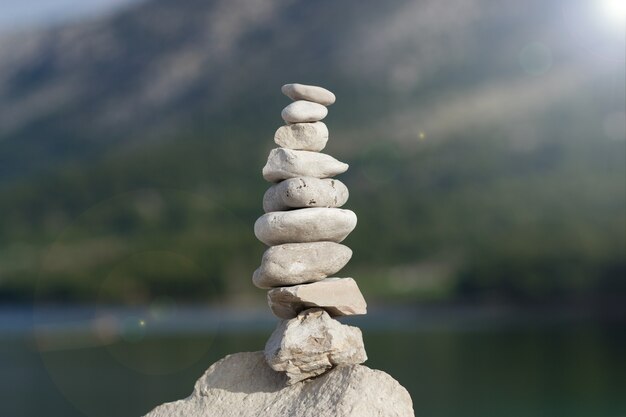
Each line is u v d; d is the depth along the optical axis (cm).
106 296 9312
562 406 3422
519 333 6519
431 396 3778
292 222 757
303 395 746
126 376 4866
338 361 751
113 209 10962
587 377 4219
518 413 3303
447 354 5294
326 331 745
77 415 3619
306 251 762
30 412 3672
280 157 777
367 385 718
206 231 10438
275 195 785
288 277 758
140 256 9888
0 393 4181
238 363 806
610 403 3453
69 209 11181
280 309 779
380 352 5444
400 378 4334
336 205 785
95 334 6888
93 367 5241
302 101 791
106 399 4075
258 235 785
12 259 10081
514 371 4512
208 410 774
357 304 767
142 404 3916
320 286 755
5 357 5647
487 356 5216
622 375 4262
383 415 703
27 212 11025
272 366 750
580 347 5631
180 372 5116
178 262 9569
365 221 10144
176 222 10838
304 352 743
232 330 6912
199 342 6331
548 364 4784
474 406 3478
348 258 779
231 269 9594
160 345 6241
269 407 750
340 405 704
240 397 777
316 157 780
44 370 5038
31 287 9594
